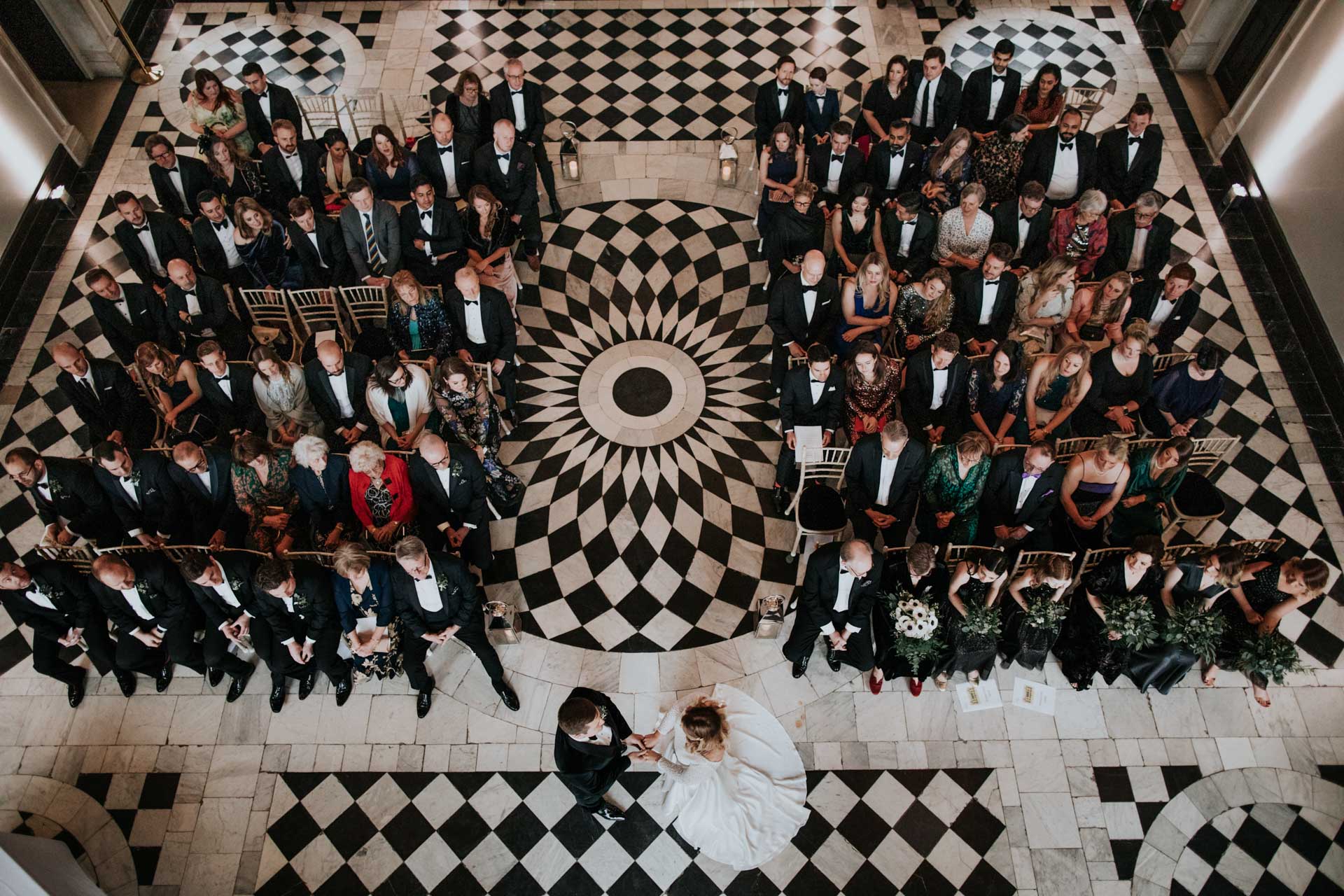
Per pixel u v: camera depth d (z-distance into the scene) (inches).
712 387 339.6
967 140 323.6
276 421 290.8
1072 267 292.2
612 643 277.3
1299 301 350.3
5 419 326.0
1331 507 305.9
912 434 291.9
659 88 438.0
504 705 264.8
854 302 297.3
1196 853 241.0
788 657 263.0
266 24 460.8
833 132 327.9
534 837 242.1
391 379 264.7
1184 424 294.4
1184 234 379.6
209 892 234.5
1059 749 257.1
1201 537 297.9
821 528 269.7
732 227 386.6
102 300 298.8
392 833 243.1
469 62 446.9
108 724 260.8
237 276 326.6
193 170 333.4
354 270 331.9
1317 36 348.2
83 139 404.2
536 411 332.2
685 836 235.1
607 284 368.8
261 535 260.7
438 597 237.6
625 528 303.0
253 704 264.5
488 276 327.0
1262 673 251.0
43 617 247.0
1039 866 238.2
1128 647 248.8
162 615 247.4
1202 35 424.2
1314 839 243.0
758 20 466.6
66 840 241.8
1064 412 282.4
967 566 238.2
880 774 252.1
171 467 260.4
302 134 394.6
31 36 411.8
